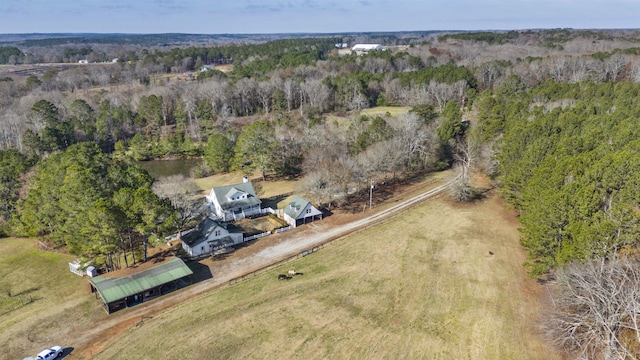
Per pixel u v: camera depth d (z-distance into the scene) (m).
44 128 103.38
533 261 50.22
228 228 60.06
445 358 35.97
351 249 55.72
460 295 44.84
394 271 49.88
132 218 48.78
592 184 40.38
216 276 50.09
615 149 50.66
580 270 34.72
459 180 71.56
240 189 70.00
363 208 69.94
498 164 70.69
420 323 40.47
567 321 36.47
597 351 34.09
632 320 32.09
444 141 86.44
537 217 42.50
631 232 35.31
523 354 36.16
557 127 66.94
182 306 44.09
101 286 44.09
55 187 54.75
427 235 58.91
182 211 64.25
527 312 41.62
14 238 61.53
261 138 86.81
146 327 40.84
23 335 40.09
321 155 79.38
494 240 56.81
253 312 42.59
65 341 39.28
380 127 84.69
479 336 38.47
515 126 70.50
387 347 37.31
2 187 62.94
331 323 40.62
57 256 55.56
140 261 53.84
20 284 49.19
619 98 82.06
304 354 36.66
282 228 62.41
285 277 49.19
